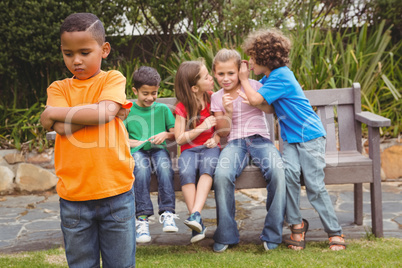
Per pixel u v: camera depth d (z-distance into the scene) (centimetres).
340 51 523
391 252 250
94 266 186
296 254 252
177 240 293
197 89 280
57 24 439
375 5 514
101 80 180
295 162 266
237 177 270
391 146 429
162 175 264
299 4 541
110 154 176
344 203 363
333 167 272
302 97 272
